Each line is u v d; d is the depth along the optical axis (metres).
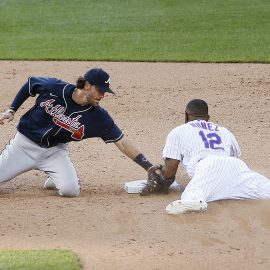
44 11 89.12
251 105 47.06
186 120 32.28
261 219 27.55
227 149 30.66
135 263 23.30
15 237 25.56
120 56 63.50
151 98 49.12
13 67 59.22
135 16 85.69
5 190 31.98
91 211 28.47
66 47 68.50
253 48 67.25
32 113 30.70
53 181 31.11
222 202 29.34
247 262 23.64
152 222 27.23
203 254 24.23
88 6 92.19
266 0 94.94
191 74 56.22
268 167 35.06
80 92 29.67
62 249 24.16
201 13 87.12
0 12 88.31
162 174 30.88
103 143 39.59
